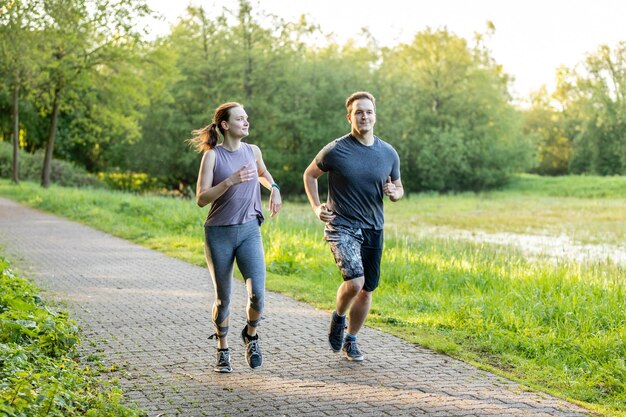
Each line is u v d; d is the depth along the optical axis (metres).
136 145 51.75
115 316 8.13
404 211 37.62
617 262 16.06
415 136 58.56
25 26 31.28
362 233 6.15
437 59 61.16
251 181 5.81
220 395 5.43
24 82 34.28
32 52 32.00
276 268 11.38
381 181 6.10
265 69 53.03
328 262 11.81
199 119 50.03
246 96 52.16
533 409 5.14
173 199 24.42
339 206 6.13
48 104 35.81
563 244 21.12
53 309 8.31
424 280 10.51
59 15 32.38
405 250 13.19
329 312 8.52
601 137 71.06
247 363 6.29
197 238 15.62
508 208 39.91
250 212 5.82
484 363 6.41
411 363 6.33
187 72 50.78
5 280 7.77
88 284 10.24
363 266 6.26
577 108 75.94
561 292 8.59
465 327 7.59
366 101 6.08
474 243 18.72
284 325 7.81
